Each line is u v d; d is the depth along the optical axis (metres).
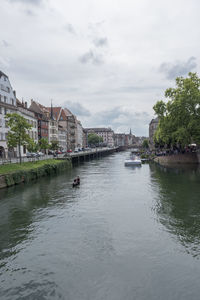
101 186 29.22
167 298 8.84
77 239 13.73
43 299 8.90
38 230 15.14
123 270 10.59
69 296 9.05
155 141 83.12
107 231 14.79
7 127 48.12
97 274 10.34
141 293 9.13
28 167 36.12
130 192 25.36
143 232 14.52
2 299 8.89
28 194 24.86
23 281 9.96
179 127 48.12
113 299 8.87
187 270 10.50
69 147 107.44
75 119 123.81
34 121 64.88
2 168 30.95
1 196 24.02
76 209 19.42
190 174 37.44
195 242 13.06
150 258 11.51
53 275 10.34
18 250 12.55
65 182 32.53
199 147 56.81
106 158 95.00
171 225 15.54
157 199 22.03
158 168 49.41
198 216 17.09
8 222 16.59
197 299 8.76
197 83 47.84
